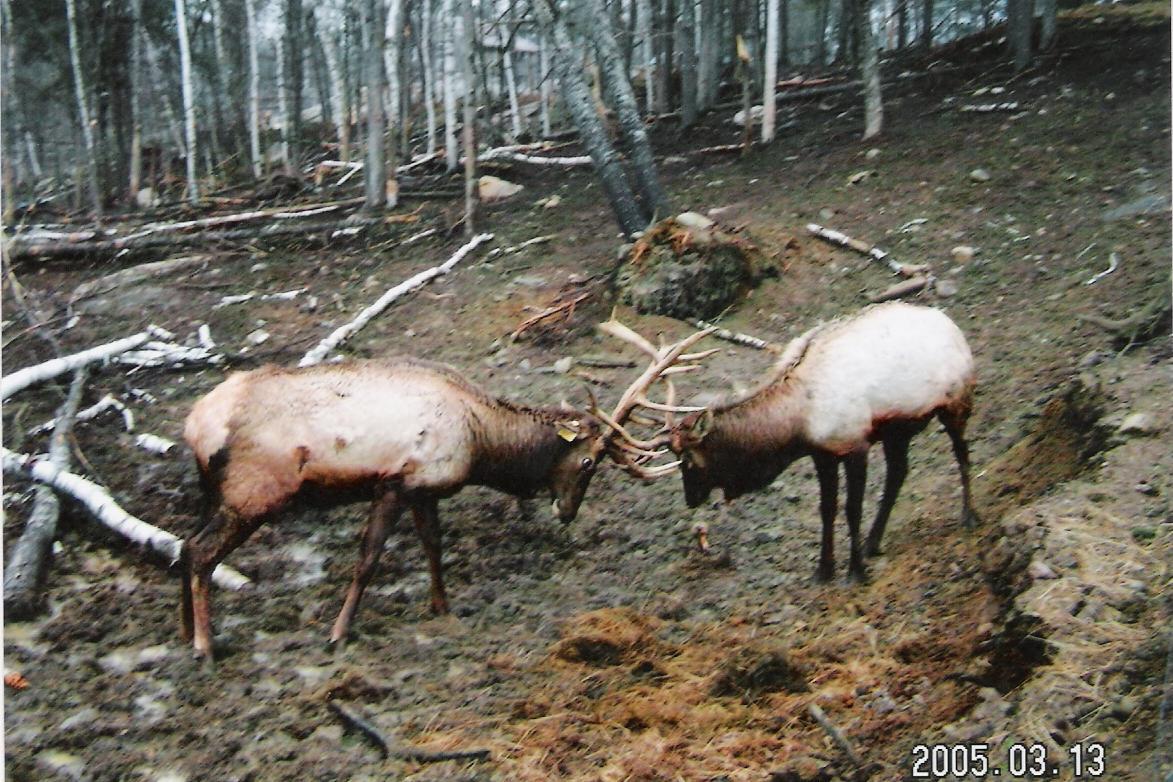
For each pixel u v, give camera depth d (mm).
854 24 16141
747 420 5387
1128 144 10125
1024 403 6773
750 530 6250
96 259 11430
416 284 9828
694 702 4629
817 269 9148
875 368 5266
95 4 15023
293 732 4570
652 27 15883
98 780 4281
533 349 8531
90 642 5289
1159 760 3318
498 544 6266
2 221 12414
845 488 6273
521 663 5074
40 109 16031
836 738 4191
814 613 5289
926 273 8742
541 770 4238
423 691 4867
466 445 5332
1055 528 4652
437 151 15562
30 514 6242
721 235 8844
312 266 10875
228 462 4945
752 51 14961
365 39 12188
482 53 15281
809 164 11508
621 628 5254
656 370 5691
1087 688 3762
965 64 14234
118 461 7055
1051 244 8703
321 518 6516
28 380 7777
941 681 4406
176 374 8492
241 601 5676
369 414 5059
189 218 13234
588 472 5656
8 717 4664
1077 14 15133
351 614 5246
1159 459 5039
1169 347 6219
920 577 5285
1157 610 4031
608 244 10383
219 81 17266
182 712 4730
